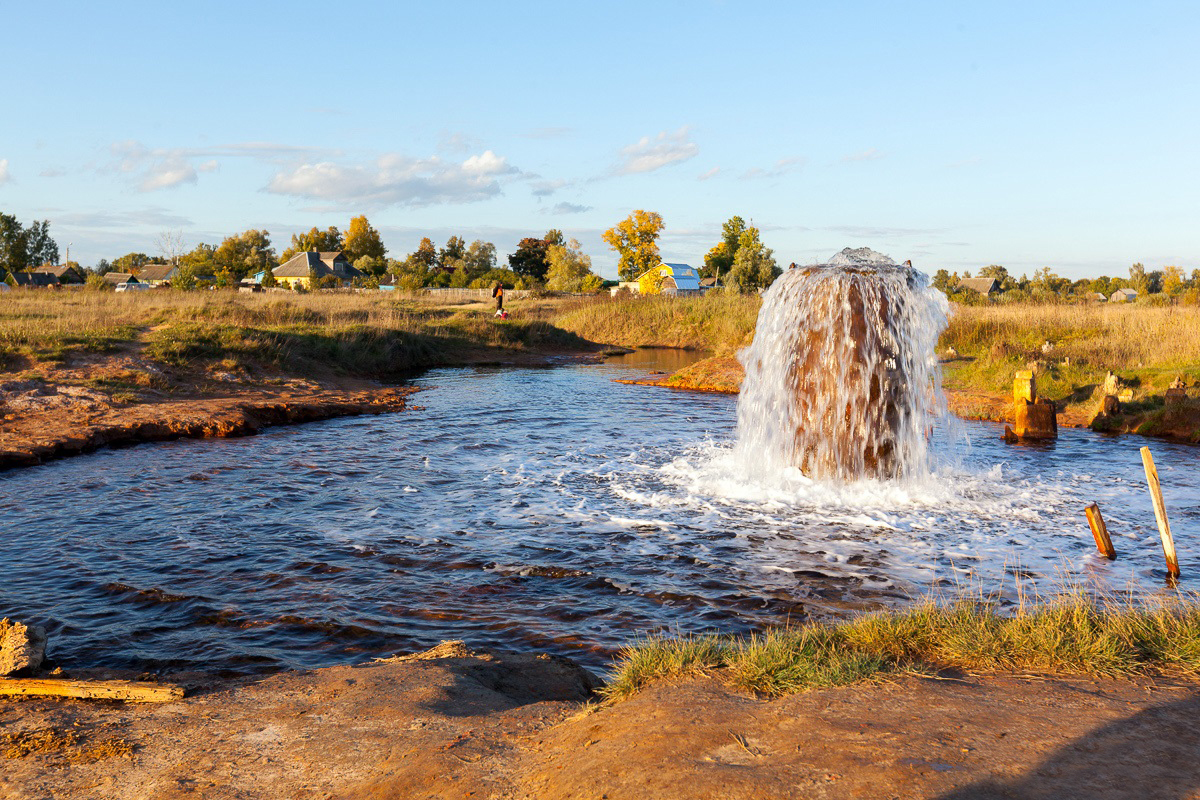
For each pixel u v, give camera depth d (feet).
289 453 47.93
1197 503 37.63
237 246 412.98
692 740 13.25
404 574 27.71
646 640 22.45
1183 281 328.70
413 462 46.03
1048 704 14.46
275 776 13.43
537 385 88.02
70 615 23.58
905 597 25.79
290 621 23.56
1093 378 71.82
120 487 38.50
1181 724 13.43
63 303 113.80
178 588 25.91
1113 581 27.07
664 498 38.22
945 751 12.44
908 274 41.22
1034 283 299.99
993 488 40.40
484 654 20.53
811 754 12.47
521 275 413.18
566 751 13.65
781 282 42.70
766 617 24.20
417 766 13.25
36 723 15.80
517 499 37.99
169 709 16.61
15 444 44.50
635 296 178.50
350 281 368.27
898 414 40.22
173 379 66.03
